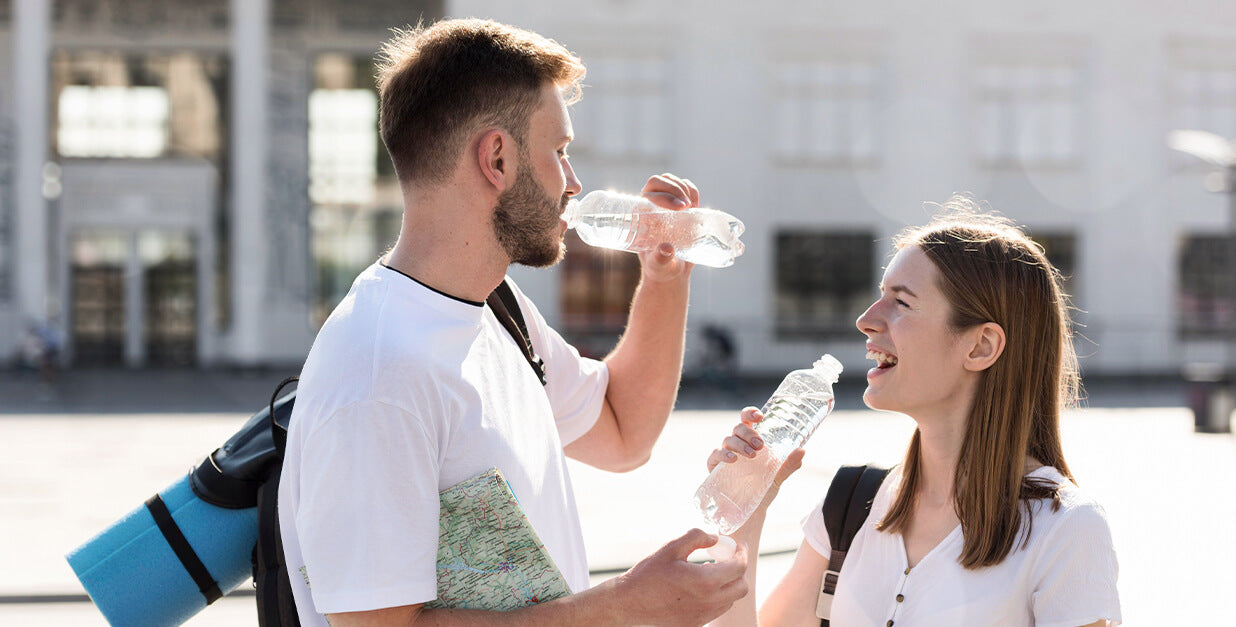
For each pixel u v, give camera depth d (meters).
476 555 1.69
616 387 2.52
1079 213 26.59
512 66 1.79
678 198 2.39
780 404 2.09
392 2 27.06
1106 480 9.88
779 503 7.86
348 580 1.59
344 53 27.12
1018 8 26.47
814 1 26.36
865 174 26.53
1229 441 13.09
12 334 25.52
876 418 16.11
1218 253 26.56
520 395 1.90
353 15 27.00
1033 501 1.91
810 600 2.16
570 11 25.97
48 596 5.74
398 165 1.84
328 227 27.09
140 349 27.34
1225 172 18.77
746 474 2.02
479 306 1.86
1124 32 26.56
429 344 1.71
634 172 26.20
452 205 1.81
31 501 8.72
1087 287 26.62
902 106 26.45
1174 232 26.58
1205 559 6.80
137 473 10.31
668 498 8.45
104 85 27.23
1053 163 26.58
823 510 2.15
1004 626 1.89
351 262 27.17
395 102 1.82
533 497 1.83
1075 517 1.87
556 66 1.83
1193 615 5.59
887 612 1.99
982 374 1.98
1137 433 14.08
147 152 27.39
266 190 26.70
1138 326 26.42
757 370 26.03
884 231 26.55
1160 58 26.59
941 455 2.01
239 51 26.00
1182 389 23.55
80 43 27.05
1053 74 26.62
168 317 27.50
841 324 26.28
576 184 1.95
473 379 1.76
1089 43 26.55
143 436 13.63
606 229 2.34
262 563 1.87
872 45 26.47
